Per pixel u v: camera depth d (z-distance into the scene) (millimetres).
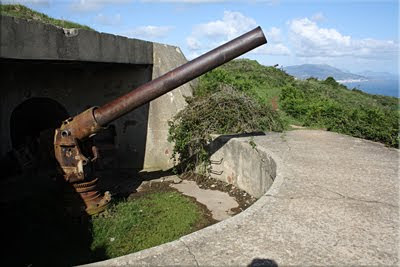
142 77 7395
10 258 3598
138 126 7559
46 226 4293
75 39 4891
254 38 4312
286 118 8203
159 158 7480
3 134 6168
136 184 6316
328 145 5594
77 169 4434
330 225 2736
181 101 7426
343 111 7559
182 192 5809
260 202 3188
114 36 5855
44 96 6746
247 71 13219
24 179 5605
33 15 5477
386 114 6926
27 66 6141
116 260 2266
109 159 7531
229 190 5812
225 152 6055
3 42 3752
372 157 4863
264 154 4926
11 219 4430
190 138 6477
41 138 4828
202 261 2248
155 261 2254
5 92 6133
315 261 2246
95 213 4566
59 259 3605
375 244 2457
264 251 2357
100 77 7367
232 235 2576
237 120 6660
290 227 2697
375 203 3184
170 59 7621
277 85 11969
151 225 4387
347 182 3764
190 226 4379
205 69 4352
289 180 3812
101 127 4457
